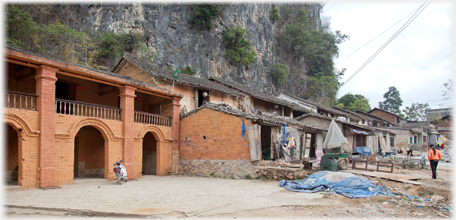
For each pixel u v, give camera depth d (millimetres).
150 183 12539
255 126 13977
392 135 32906
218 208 7383
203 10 41844
